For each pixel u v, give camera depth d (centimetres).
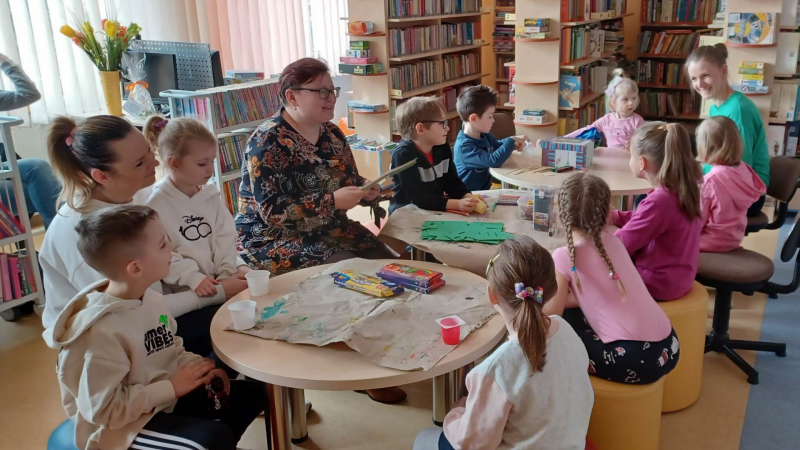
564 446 150
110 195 202
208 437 158
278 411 180
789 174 323
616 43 630
